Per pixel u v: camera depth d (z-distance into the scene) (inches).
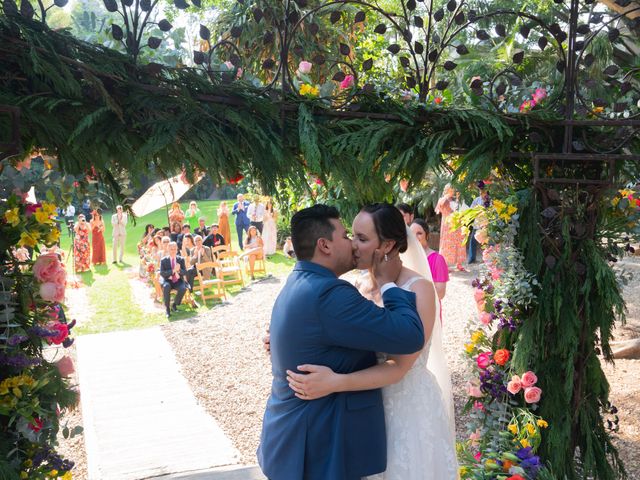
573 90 113.5
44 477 85.5
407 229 95.0
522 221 122.6
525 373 121.2
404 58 112.7
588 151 116.0
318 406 79.8
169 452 193.5
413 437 87.3
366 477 86.5
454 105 114.1
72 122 84.2
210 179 91.7
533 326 122.0
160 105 90.0
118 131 85.9
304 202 131.5
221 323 363.3
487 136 109.3
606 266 119.0
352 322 75.7
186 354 303.6
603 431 131.0
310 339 78.4
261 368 281.6
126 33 89.9
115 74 86.1
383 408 86.4
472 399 135.5
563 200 119.3
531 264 120.8
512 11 112.0
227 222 596.1
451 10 112.3
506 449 124.4
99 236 552.7
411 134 109.3
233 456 189.3
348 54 110.9
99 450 194.1
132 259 585.0
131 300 427.5
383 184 108.3
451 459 89.7
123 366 283.7
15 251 95.2
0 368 85.1
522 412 124.2
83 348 313.3
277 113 97.7
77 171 85.2
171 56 91.4
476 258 517.3
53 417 88.3
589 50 206.7
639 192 123.8
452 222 132.8
